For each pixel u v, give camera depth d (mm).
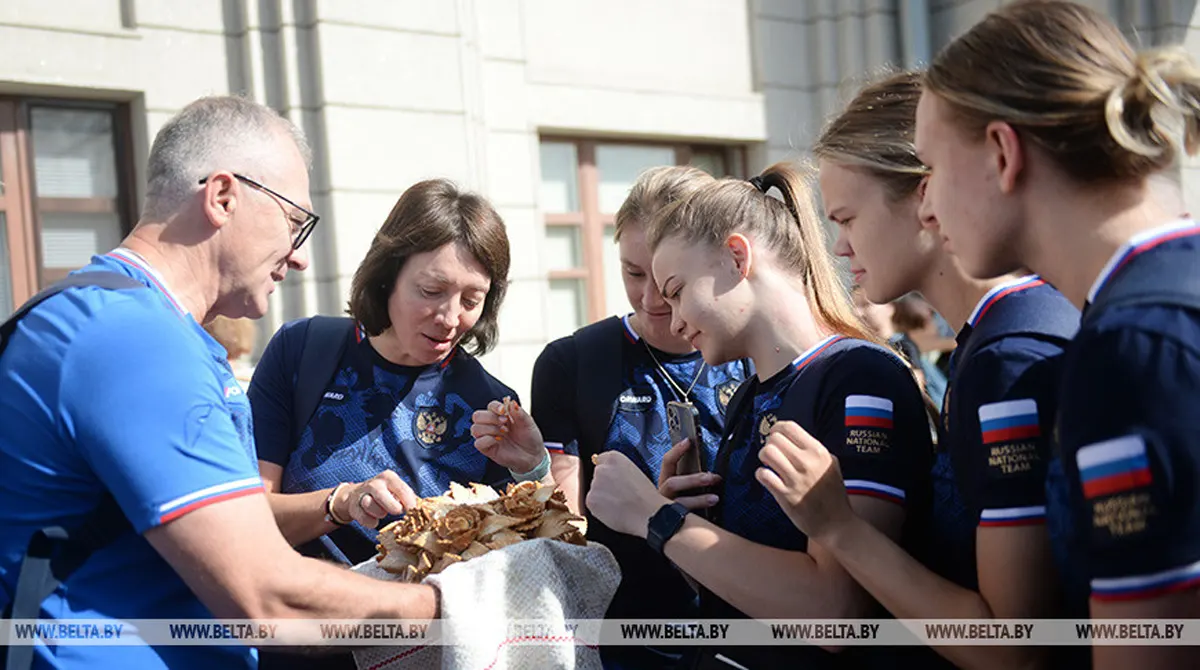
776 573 1225
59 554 1105
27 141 4012
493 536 1440
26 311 1172
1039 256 902
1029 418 1000
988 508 1021
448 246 1813
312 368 1896
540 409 1989
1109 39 865
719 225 1387
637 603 1781
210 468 1118
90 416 1092
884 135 1195
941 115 931
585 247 5371
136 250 1276
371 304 1868
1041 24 876
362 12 4441
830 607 1207
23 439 1115
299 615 1171
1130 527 746
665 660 1687
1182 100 851
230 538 1106
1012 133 868
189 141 1287
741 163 5801
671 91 5461
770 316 1379
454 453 1898
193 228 1279
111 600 1140
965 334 1143
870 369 1265
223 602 1117
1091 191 854
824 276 1440
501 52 4984
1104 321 786
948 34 5719
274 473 1862
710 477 1451
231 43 4332
